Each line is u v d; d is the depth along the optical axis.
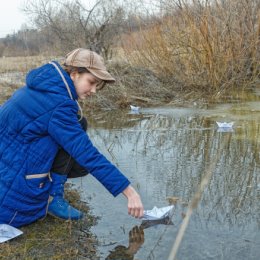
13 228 2.47
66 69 2.51
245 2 7.57
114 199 3.03
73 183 3.37
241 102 6.46
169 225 2.62
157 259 2.25
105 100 6.60
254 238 2.44
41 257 2.26
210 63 7.21
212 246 2.36
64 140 2.40
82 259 2.26
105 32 10.95
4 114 2.48
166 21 7.84
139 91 7.12
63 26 11.12
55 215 2.68
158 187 3.22
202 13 7.41
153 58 8.02
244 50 7.49
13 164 2.45
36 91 2.44
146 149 4.24
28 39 11.54
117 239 2.46
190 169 3.59
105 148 4.32
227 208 2.83
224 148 4.12
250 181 3.28
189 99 6.82
